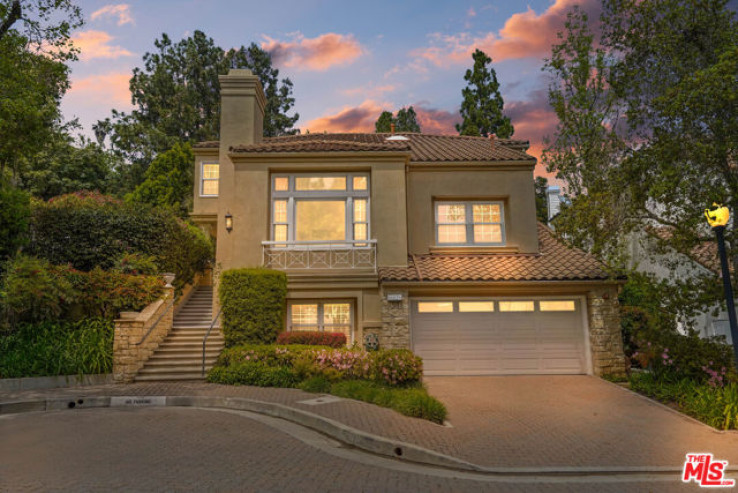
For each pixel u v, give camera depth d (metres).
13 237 15.33
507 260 16.50
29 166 28.47
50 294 13.97
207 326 17.31
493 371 15.11
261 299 15.10
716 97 10.55
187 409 10.93
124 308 15.29
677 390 11.75
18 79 14.38
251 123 18.91
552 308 15.52
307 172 16.95
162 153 35.31
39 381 12.82
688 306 12.57
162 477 6.14
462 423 9.82
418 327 15.36
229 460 7.01
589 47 17.45
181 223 20.75
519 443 8.59
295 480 6.29
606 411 11.02
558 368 15.16
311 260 16.31
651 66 12.61
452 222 17.70
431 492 6.15
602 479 7.04
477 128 37.56
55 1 14.72
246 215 16.36
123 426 9.02
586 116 16.67
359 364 13.05
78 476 6.11
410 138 22.70
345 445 8.43
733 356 11.94
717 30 11.85
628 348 16.91
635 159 12.53
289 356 13.62
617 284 15.11
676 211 12.41
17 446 7.58
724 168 11.52
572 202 16.28
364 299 15.90
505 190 17.59
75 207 17.55
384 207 16.44
